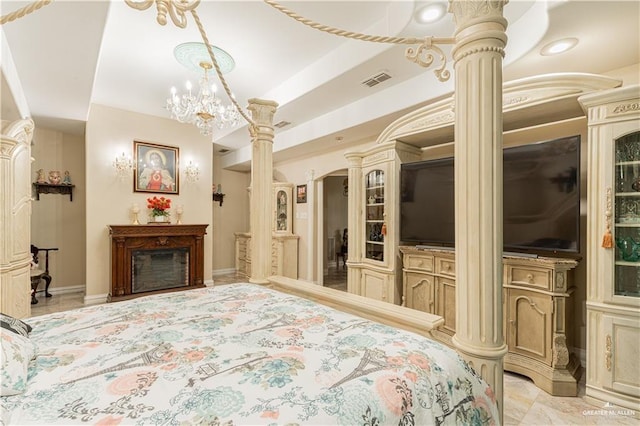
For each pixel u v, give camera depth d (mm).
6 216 2863
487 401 1078
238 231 7223
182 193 5238
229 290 2086
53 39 2373
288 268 5691
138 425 693
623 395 1894
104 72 3469
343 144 4840
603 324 1971
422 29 2387
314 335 1247
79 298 4512
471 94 1164
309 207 5562
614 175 1956
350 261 3848
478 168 1146
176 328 1327
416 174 3199
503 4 1163
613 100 1943
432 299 2896
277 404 771
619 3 1728
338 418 739
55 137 4789
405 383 901
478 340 1146
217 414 731
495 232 1141
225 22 2598
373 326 1359
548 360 2160
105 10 2059
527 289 2281
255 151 2441
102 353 1071
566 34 2020
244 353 1073
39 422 701
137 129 4797
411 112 3148
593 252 2023
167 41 2852
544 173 2355
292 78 3682
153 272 4750
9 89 2695
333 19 2592
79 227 5000
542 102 2219
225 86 1986
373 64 2865
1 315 1205
